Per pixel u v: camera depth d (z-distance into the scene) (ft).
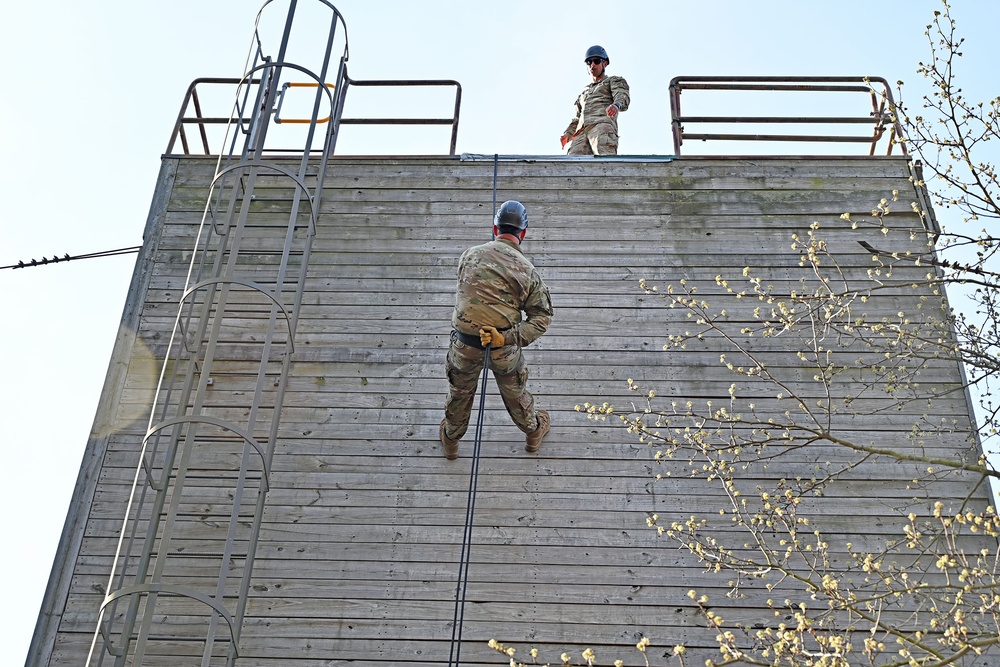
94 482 23.48
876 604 21.25
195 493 23.26
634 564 22.07
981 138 22.45
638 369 25.22
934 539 19.27
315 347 25.63
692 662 20.71
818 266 26.81
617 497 23.07
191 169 28.94
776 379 24.98
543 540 22.43
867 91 30.25
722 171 28.73
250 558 18.42
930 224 27.14
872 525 22.57
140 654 15.87
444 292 26.61
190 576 22.06
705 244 27.35
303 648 21.02
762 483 23.26
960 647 19.04
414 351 25.57
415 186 28.66
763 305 26.23
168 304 26.40
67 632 21.42
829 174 28.58
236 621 17.70
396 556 22.27
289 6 24.20
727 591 21.65
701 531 22.57
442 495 23.18
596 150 31.58
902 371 24.64
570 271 26.91
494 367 21.49
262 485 19.13
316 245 27.40
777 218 27.78
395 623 21.31
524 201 28.32
